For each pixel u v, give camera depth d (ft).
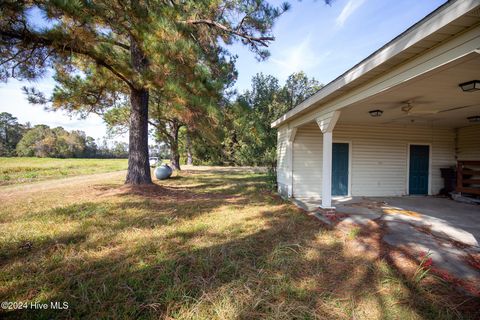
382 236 11.53
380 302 6.56
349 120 21.95
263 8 19.80
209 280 7.58
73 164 76.69
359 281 7.61
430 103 14.78
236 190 27.48
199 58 17.19
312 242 10.85
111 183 29.37
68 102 21.53
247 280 7.61
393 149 23.99
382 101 14.37
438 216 15.20
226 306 6.29
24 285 7.23
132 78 19.17
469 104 14.99
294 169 22.70
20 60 14.55
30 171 50.60
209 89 18.30
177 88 15.29
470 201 19.84
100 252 9.51
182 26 16.39
